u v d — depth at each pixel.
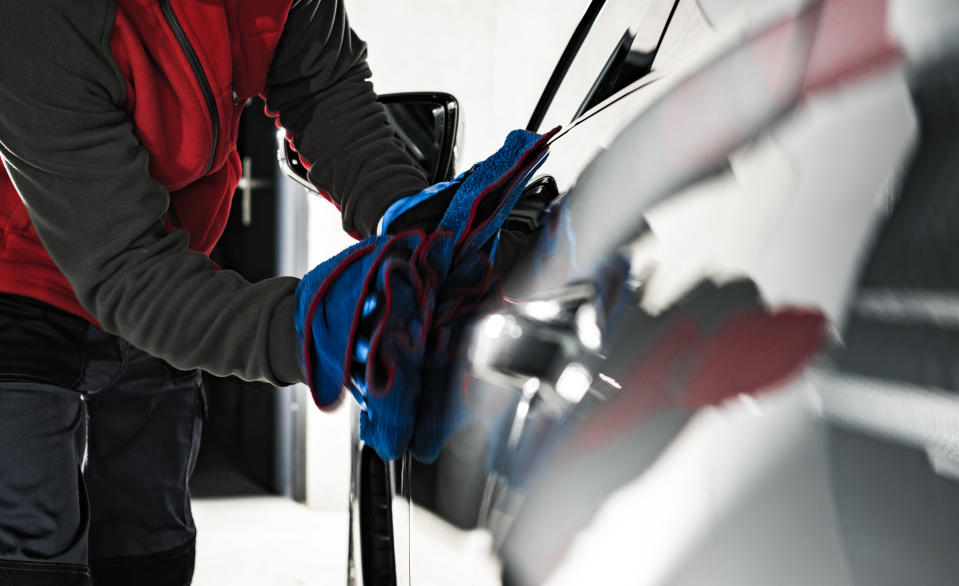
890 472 0.25
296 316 0.58
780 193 0.34
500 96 3.10
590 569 0.36
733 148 0.39
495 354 0.52
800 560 0.26
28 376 0.80
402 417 0.59
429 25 3.09
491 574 0.46
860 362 0.27
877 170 0.30
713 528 0.30
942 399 0.24
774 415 0.29
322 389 0.58
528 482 0.44
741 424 0.30
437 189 0.70
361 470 0.84
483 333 0.55
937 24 0.30
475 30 3.09
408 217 0.67
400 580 0.68
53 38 0.65
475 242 0.61
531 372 0.47
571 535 0.38
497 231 0.61
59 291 0.81
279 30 0.87
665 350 0.36
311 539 2.70
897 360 0.26
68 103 0.65
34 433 0.81
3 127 0.64
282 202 3.29
